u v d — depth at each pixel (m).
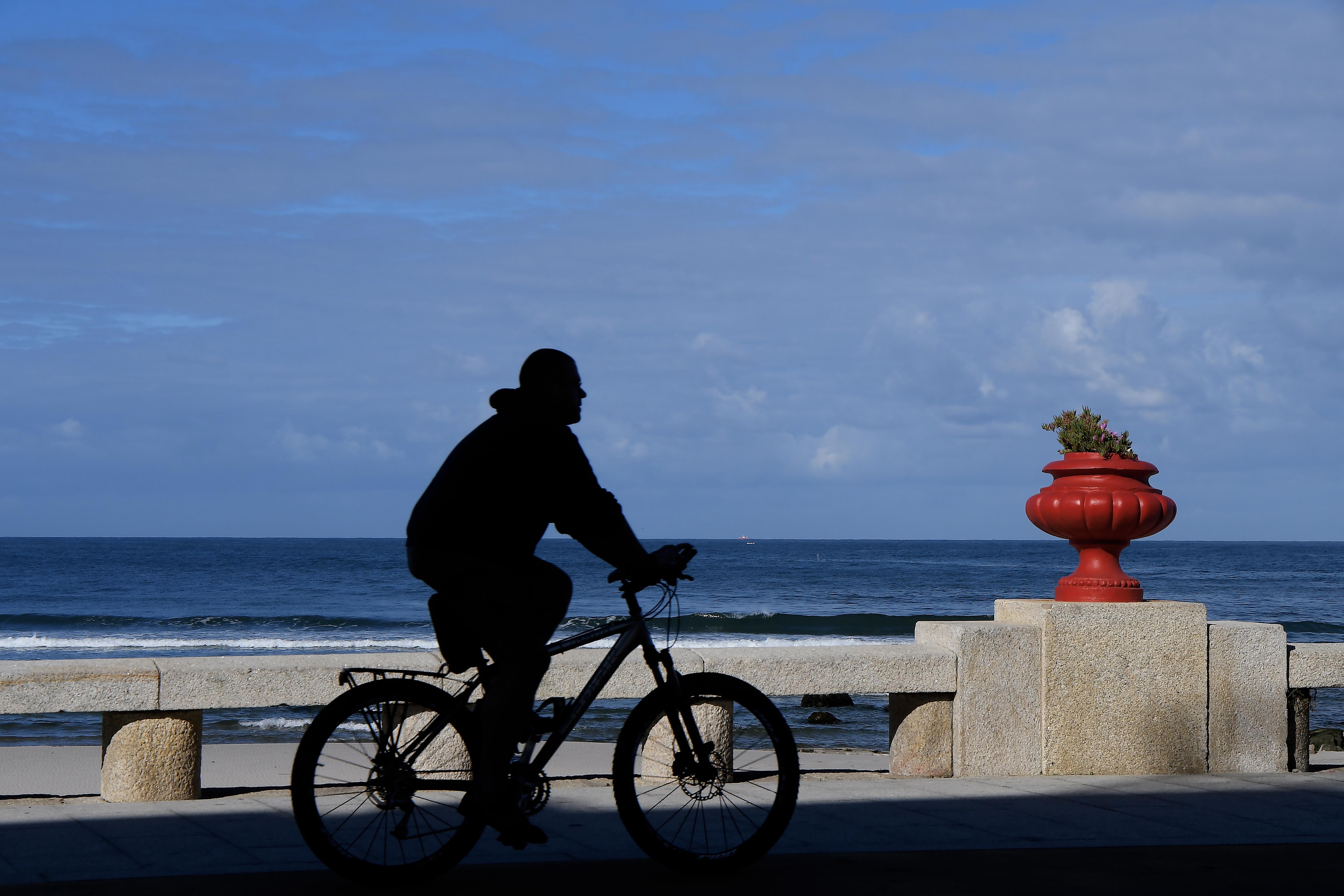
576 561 129.00
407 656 7.68
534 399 5.38
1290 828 6.68
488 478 5.12
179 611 61.41
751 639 46.09
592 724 21.23
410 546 5.29
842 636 47.97
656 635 48.00
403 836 5.26
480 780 5.07
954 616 60.53
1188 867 5.68
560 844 6.11
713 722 7.24
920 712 8.48
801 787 7.92
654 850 5.42
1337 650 9.15
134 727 7.20
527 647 5.12
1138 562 158.75
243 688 7.26
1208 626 8.87
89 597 71.50
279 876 5.29
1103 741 8.55
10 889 4.97
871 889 5.20
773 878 5.38
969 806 7.23
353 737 5.33
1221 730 8.77
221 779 14.07
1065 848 6.11
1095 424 9.09
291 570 102.12
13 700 6.85
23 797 7.52
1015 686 8.48
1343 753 16.31
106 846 5.89
